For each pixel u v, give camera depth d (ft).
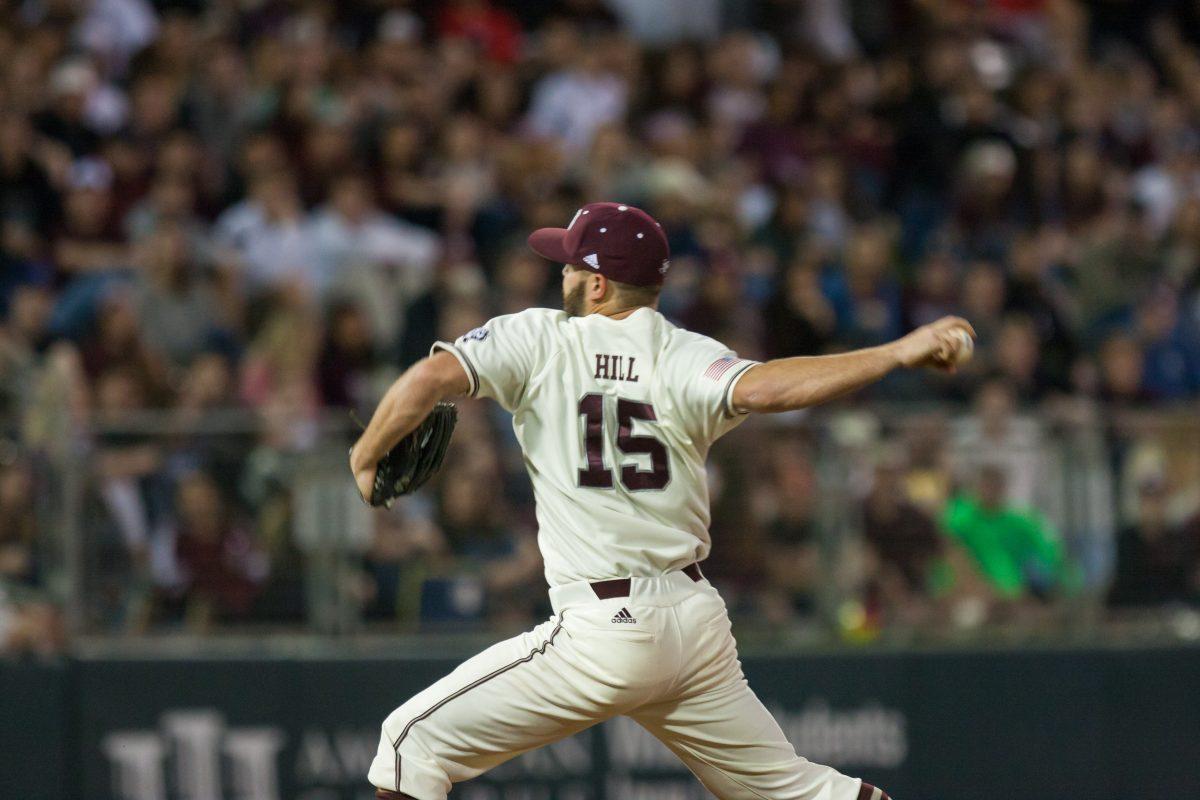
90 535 102.94
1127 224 150.92
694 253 134.21
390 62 149.79
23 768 100.53
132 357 114.32
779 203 139.64
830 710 106.63
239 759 102.37
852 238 135.33
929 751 107.55
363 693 103.19
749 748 59.82
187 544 103.55
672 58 158.40
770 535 107.34
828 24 176.96
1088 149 155.74
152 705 102.01
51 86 141.08
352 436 104.94
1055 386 128.67
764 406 55.11
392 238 133.49
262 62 146.00
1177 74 182.60
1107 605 110.83
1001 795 107.86
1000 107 157.69
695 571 58.95
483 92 150.61
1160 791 109.50
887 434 108.88
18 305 121.49
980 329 130.93
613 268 59.00
